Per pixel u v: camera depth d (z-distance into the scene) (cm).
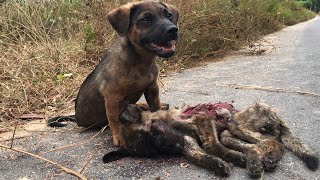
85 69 142
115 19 86
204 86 129
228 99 112
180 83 135
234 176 67
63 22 171
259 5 244
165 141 75
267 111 76
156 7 86
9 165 78
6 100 113
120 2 162
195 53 171
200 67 162
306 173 67
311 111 97
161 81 138
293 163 71
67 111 112
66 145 87
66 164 77
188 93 121
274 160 68
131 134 76
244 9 208
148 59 85
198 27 175
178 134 75
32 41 151
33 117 107
